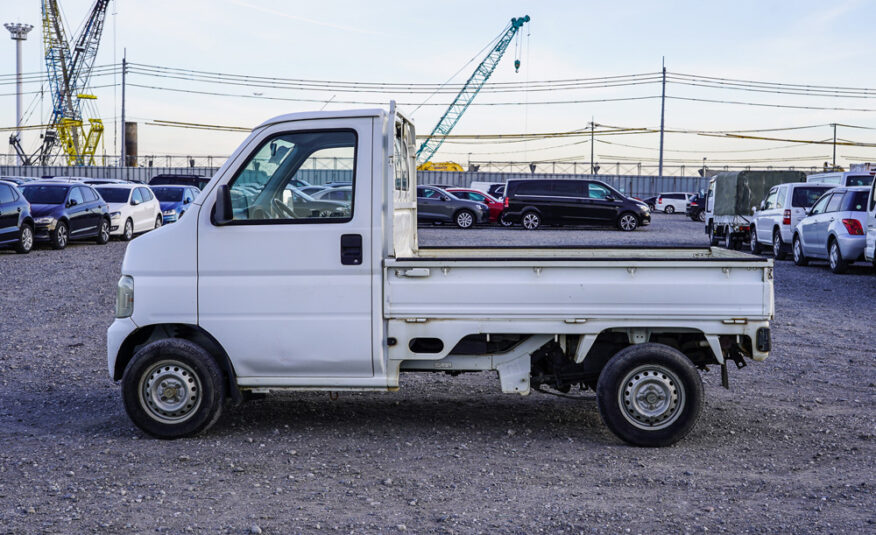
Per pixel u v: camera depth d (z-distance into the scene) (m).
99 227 22.94
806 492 4.72
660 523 4.23
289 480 4.89
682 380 5.53
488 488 4.76
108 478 4.92
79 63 92.00
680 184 68.75
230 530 4.11
